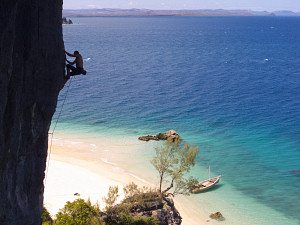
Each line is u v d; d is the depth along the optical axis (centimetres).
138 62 14600
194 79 11194
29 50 1031
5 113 1016
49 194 4081
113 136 5997
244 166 5016
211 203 4050
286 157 5316
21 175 1138
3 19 901
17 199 1125
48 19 1074
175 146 3538
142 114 7250
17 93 1035
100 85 9906
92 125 6500
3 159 1026
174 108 7756
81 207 2383
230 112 7544
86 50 18362
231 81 10994
